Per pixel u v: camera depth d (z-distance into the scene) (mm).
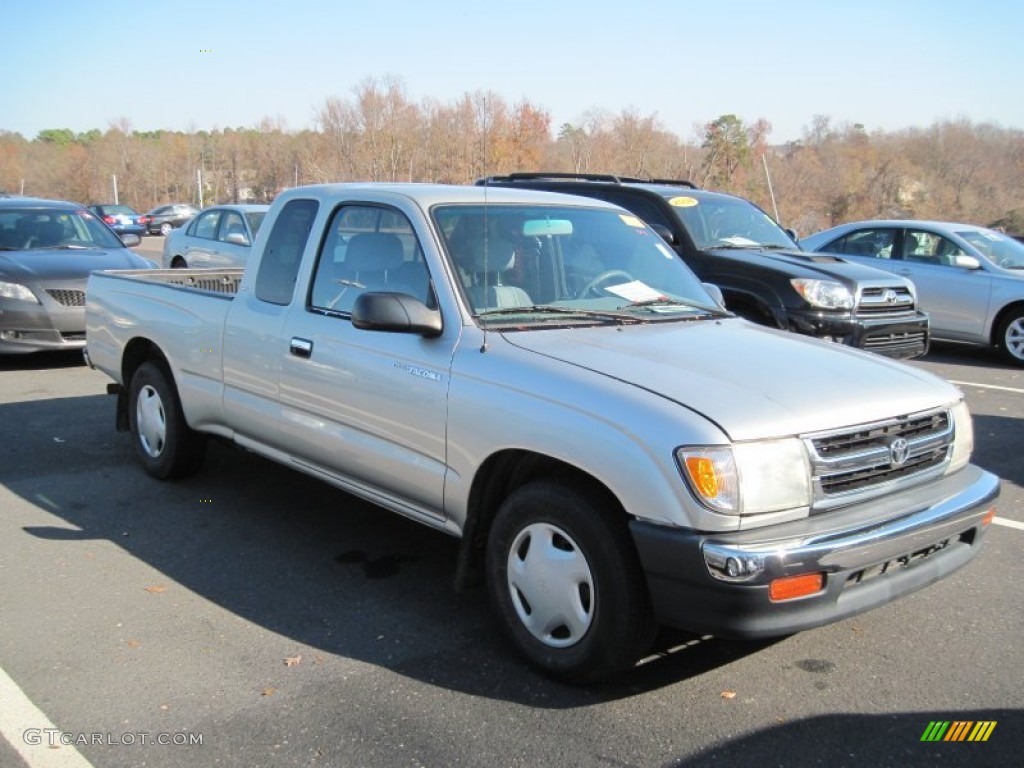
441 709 3434
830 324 8180
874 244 12703
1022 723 3375
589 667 3484
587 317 4254
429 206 4391
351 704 3467
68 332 10016
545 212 4777
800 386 3541
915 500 3553
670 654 3869
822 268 8562
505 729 3303
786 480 3223
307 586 4559
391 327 3939
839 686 3617
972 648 3947
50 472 6348
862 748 3205
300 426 4754
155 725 3312
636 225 5230
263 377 4980
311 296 4766
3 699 3467
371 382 4254
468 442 3811
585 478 3516
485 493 3898
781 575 3105
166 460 6023
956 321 11836
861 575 3361
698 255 8875
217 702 3469
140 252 27172
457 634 4062
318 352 4570
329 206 4801
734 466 3135
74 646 3891
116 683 3596
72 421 7785
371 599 4422
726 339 4141
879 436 3510
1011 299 11289
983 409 8742
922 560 3592
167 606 4305
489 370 3781
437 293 4121
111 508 5648
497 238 4426
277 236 5117
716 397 3357
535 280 4418
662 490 3170
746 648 3928
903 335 8711
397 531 5352
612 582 3357
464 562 3945
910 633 4086
